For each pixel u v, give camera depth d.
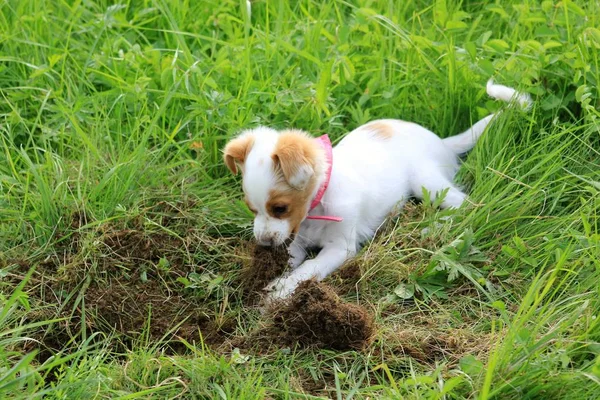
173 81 1.93
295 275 1.74
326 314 1.66
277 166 1.71
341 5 2.11
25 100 1.97
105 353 1.67
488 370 1.54
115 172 1.82
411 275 1.73
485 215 1.79
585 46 1.89
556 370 1.57
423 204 1.81
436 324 1.69
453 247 1.74
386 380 1.63
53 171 1.84
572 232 1.74
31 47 2.02
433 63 1.95
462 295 1.72
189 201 1.82
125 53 2.04
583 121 1.88
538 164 1.82
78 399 1.58
